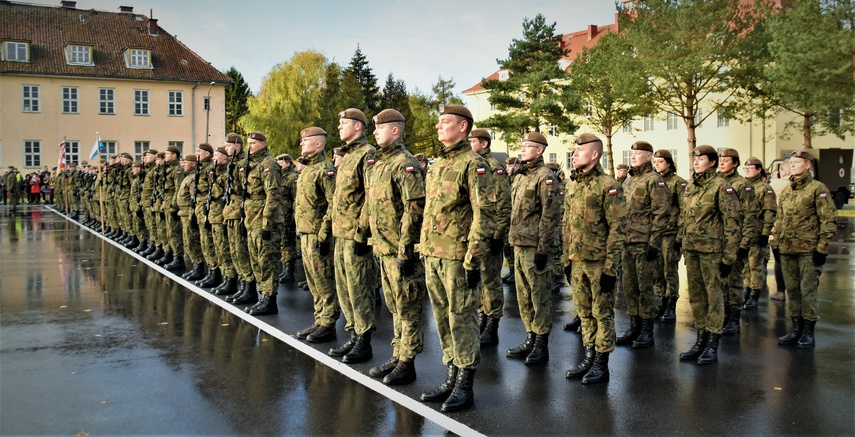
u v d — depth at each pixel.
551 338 6.86
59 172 27.22
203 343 6.44
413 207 4.98
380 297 9.16
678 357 6.11
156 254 12.51
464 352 4.69
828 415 4.55
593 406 4.74
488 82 34.41
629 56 28.28
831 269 11.63
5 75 35.72
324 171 6.49
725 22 26.86
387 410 4.63
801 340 6.42
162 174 11.44
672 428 4.32
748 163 8.67
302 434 4.20
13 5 38.28
